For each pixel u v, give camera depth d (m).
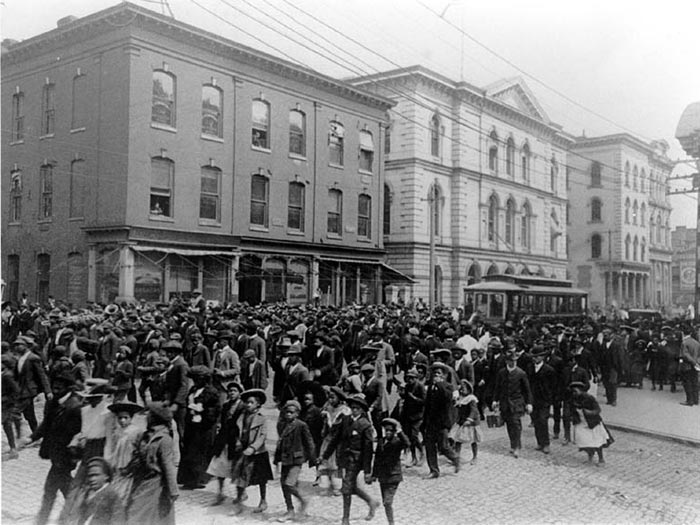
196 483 10.38
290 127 36.06
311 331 18.88
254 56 33.09
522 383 13.62
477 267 52.28
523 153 60.28
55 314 19.64
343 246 38.50
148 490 7.25
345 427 9.39
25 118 32.31
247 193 33.28
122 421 7.71
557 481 11.88
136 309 22.52
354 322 21.56
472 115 52.34
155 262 28.91
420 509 10.01
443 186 49.75
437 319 24.25
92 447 7.94
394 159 47.53
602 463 13.20
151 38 29.09
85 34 29.72
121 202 28.34
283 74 35.28
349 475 9.05
